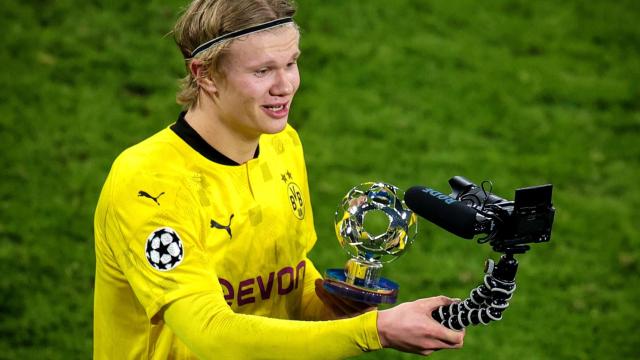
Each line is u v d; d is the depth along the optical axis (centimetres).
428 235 2144
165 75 2612
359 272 848
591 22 3152
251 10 781
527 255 2119
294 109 2566
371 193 846
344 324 725
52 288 1848
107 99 2491
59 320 1761
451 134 2545
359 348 723
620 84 2861
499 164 2442
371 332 718
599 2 3259
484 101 2703
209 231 834
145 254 785
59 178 2186
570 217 2267
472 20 3062
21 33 2666
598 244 2173
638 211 2314
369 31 2922
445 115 2620
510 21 3094
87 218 2064
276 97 804
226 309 757
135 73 2597
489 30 3033
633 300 1989
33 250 1944
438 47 2903
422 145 2481
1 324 1733
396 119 2570
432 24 3009
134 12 2809
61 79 2538
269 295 899
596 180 2430
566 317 1919
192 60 817
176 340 856
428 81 2752
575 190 2384
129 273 798
